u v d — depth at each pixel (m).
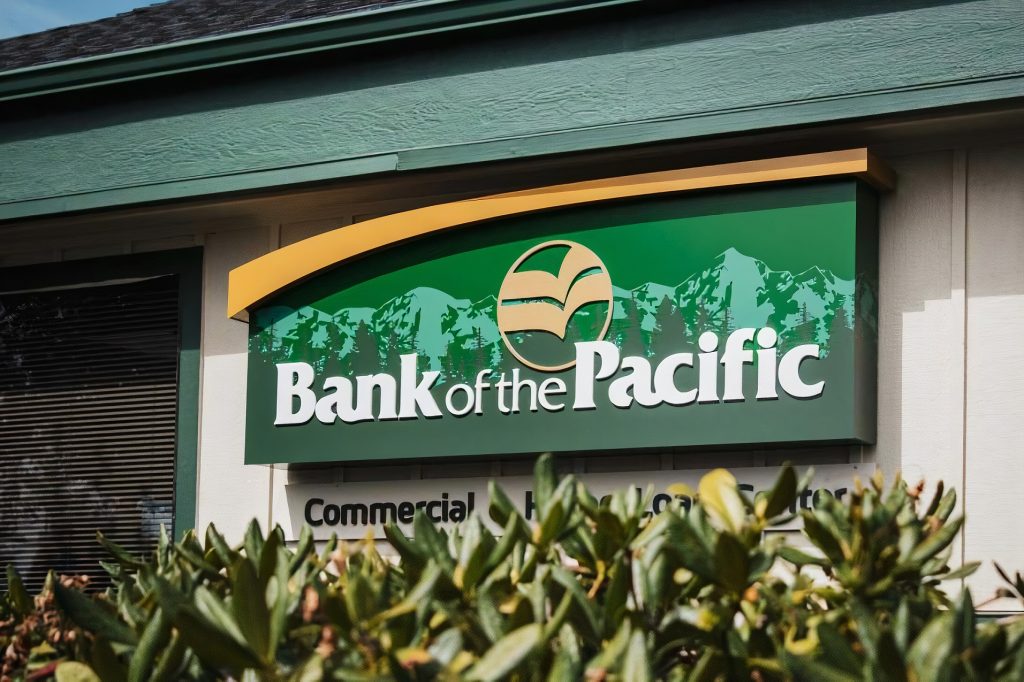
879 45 5.64
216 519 7.16
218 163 6.82
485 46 6.35
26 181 7.24
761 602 2.46
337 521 6.84
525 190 6.43
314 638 2.35
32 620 2.86
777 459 6.00
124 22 9.00
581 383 6.16
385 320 6.64
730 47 5.90
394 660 1.92
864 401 5.79
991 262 5.82
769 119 5.78
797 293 5.82
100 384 7.64
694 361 5.96
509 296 6.38
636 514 2.57
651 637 2.35
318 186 6.69
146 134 7.00
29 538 7.68
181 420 7.37
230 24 7.93
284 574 2.16
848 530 2.55
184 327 7.45
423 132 6.43
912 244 5.96
